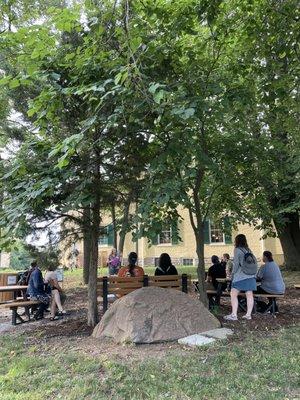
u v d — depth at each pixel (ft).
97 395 13.65
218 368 15.46
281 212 43.86
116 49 20.49
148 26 21.17
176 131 20.40
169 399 12.98
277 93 24.06
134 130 21.54
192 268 72.28
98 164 22.88
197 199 26.05
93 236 25.09
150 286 24.32
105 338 21.01
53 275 30.86
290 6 22.35
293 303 31.58
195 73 21.93
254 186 27.81
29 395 13.71
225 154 25.29
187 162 20.30
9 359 18.71
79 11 18.35
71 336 22.65
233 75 23.77
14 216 19.11
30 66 17.99
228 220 33.01
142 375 15.02
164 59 21.52
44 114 20.31
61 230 24.43
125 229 21.77
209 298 29.76
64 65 20.65
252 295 24.66
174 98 18.49
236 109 23.90
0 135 42.70
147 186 20.21
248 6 22.81
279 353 16.99
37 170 21.15
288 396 12.88
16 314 29.73
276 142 26.99
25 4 32.89
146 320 20.08
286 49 23.36
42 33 17.13
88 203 20.04
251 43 23.73
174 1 20.90
